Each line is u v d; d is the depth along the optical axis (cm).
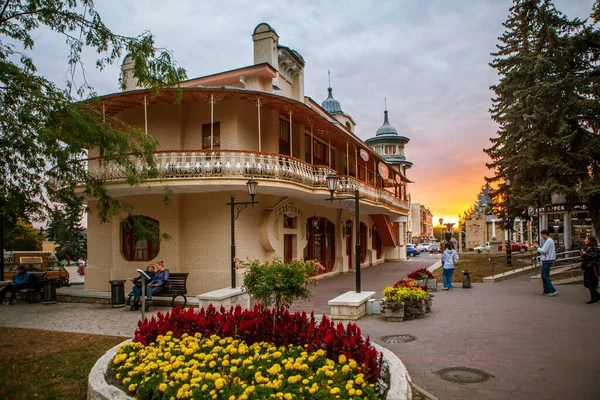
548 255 1273
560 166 1747
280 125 1816
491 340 776
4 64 841
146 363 548
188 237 1582
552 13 1936
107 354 645
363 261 2891
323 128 1903
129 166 1092
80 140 971
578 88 1748
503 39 2470
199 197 1580
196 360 548
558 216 2664
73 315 1201
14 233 1022
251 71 1775
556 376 581
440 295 1374
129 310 1267
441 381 577
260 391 442
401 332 860
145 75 977
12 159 891
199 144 1625
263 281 701
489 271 2041
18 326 1055
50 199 1001
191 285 1550
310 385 455
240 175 1420
